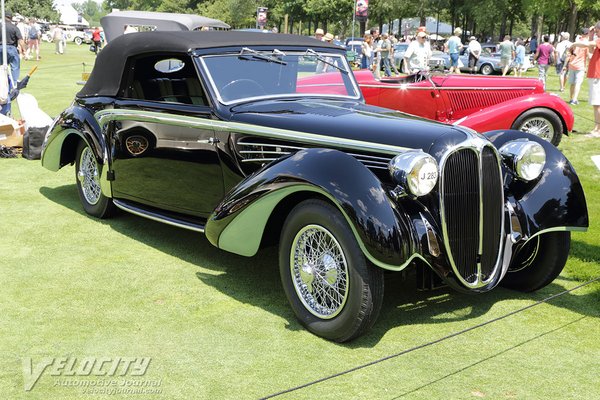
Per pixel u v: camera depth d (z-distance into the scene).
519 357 3.67
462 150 3.82
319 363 3.54
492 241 4.05
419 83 9.49
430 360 3.61
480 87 9.49
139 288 4.52
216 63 4.85
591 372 3.51
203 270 4.89
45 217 6.12
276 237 4.35
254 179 4.00
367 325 3.67
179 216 5.11
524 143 4.32
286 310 4.23
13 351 3.59
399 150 3.81
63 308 4.16
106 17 15.42
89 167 6.09
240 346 3.72
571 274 4.99
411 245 3.57
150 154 5.18
